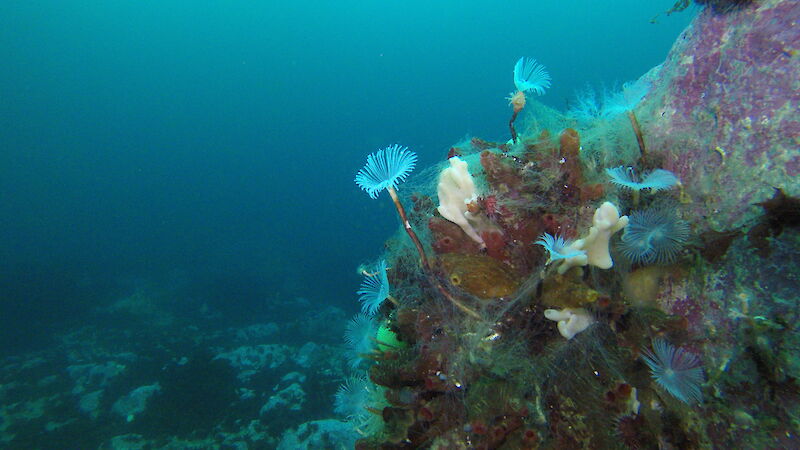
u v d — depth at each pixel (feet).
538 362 6.02
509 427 5.76
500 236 6.84
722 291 5.41
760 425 4.91
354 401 9.75
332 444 29.07
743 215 5.42
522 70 8.45
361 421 9.68
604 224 5.44
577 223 6.69
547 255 6.52
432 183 9.57
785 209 4.88
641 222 5.85
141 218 183.32
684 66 7.09
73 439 34.09
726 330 5.28
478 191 7.23
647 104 7.77
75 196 199.00
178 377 42.50
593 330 5.77
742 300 5.18
